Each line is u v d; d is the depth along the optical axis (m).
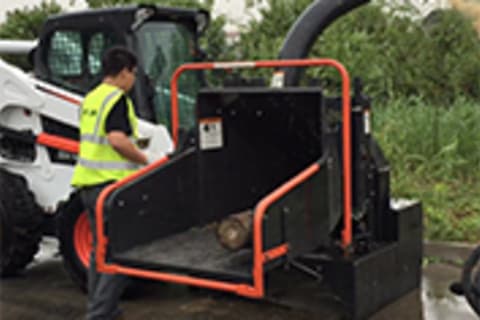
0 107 4.90
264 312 4.21
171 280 3.44
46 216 5.05
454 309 4.19
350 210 3.77
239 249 3.51
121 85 3.98
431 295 4.43
